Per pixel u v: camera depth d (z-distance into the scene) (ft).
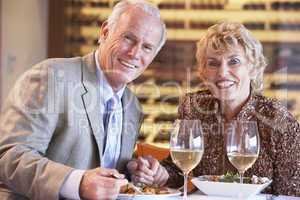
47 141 5.89
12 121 5.78
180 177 6.91
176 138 5.39
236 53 7.07
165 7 16.31
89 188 5.11
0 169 5.62
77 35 16.55
